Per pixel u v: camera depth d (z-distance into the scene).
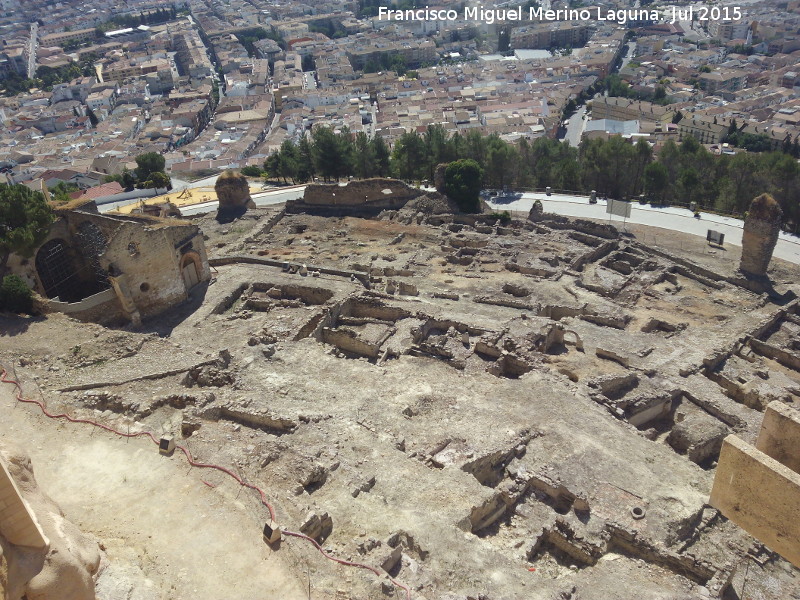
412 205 99.69
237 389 46.22
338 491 34.16
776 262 82.25
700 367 55.94
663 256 82.81
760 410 52.22
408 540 31.20
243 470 34.47
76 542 21.44
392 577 28.16
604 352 55.97
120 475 32.56
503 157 113.44
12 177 178.88
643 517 36.00
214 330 58.56
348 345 57.34
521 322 58.81
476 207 99.94
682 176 105.56
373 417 42.97
